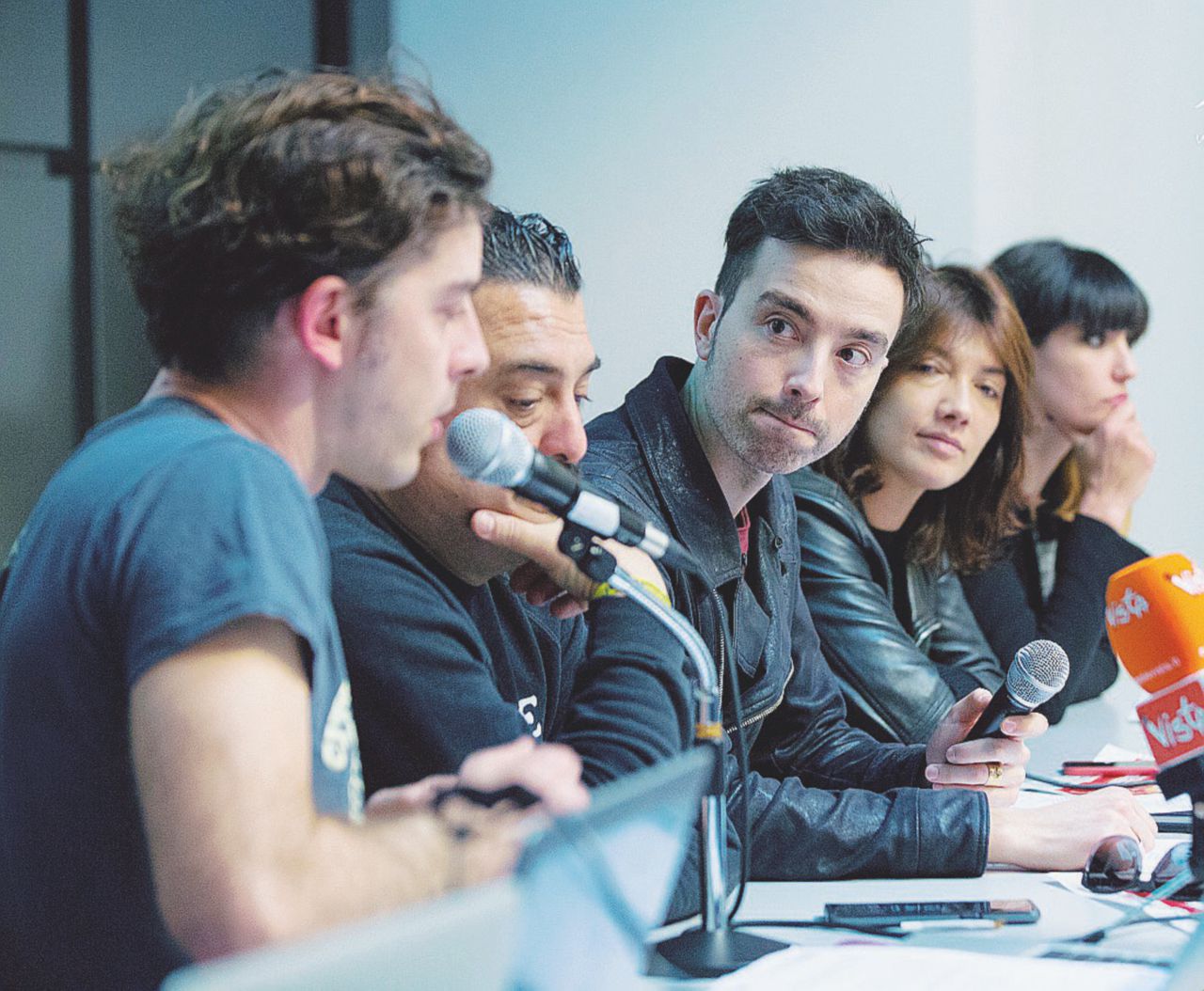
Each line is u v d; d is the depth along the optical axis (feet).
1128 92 14.47
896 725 8.39
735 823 6.06
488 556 5.59
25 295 14.25
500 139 14.83
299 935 3.29
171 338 3.99
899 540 9.77
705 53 14.10
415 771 5.22
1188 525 14.51
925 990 4.28
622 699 5.47
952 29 13.56
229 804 3.32
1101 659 11.41
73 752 3.70
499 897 2.69
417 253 3.90
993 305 9.41
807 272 6.56
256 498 3.59
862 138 13.80
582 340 5.65
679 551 4.99
